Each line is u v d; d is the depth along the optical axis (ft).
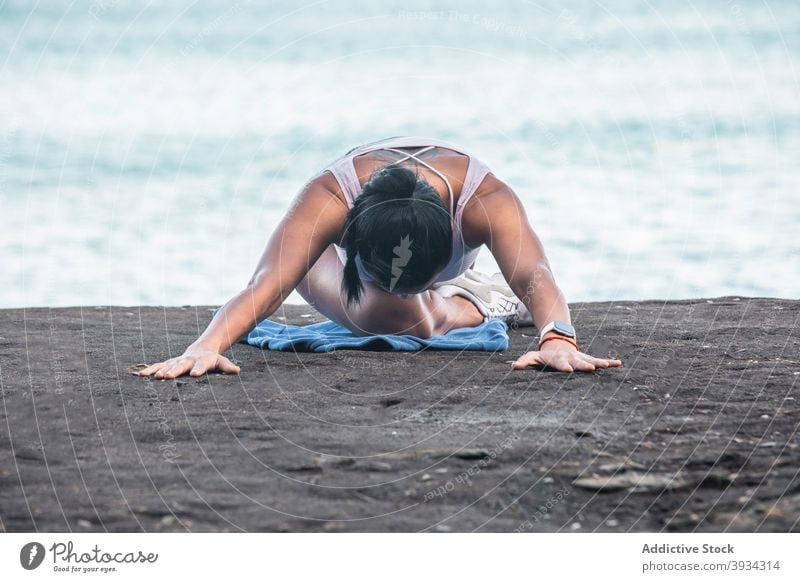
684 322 53.26
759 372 41.14
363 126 164.45
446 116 169.78
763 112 161.38
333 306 48.49
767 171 121.70
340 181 43.98
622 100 176.65
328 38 249.14
